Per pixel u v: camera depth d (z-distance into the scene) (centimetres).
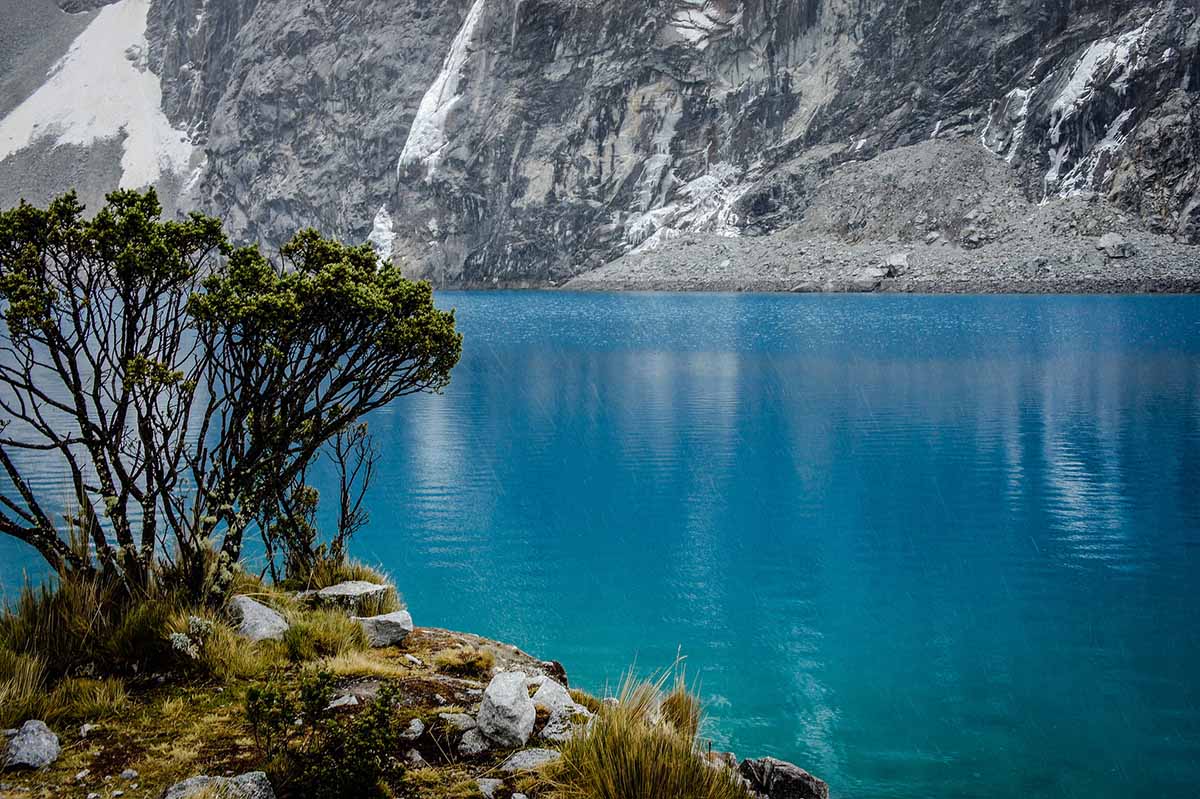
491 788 453
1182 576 1382
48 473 1911
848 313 8788
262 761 460
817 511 1772
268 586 777
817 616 1223
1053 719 927
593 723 495
